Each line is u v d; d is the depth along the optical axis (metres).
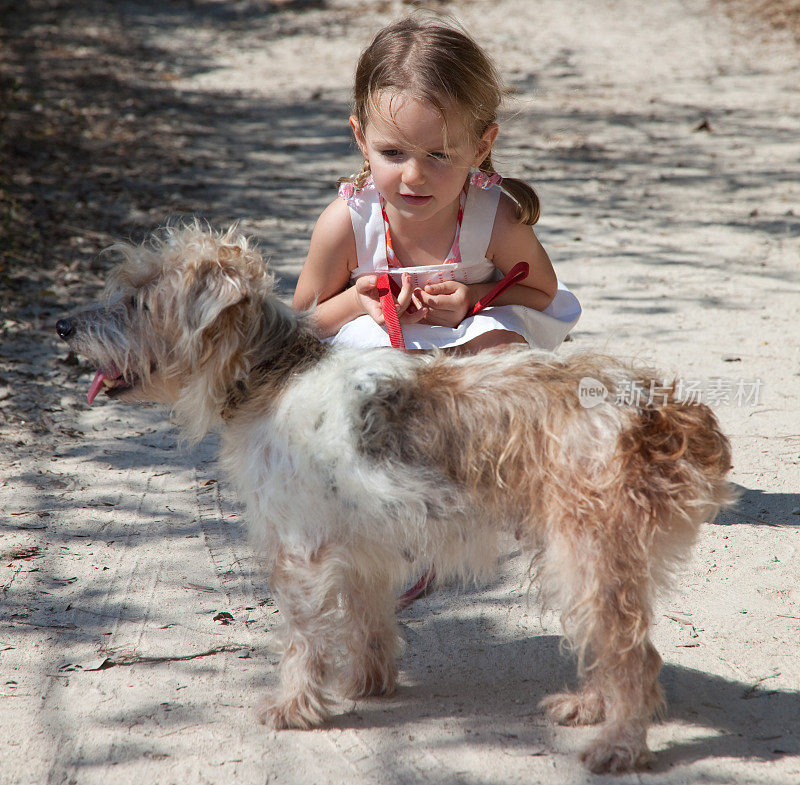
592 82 19.89
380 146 4.18
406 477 3.50
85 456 6.21
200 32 25.98
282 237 10.77
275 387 3.79
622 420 3.44
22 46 21.84
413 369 3.71
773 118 16.81
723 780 3.43
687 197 12.51
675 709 3.88
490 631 4.56
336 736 3.74
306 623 3.75
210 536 5.33
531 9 27.97
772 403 6.80
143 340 3.90
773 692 3.99
